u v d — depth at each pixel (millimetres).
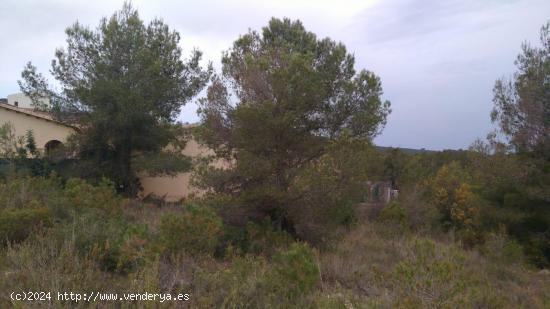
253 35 12227
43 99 17016
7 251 6312
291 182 10078
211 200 10141
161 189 20141
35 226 7223
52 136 19859
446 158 29156
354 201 10367
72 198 9359
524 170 14984
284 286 5793
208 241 7176
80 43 16578
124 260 6180
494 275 10047
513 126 15711
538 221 14836
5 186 9711
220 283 5520
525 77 15539
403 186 18984
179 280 5445
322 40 11703
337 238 10438
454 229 15336
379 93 11156
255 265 6277
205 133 11102
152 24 17328
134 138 16297
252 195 9945
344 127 10984
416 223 15711
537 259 14125
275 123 9820
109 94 15453
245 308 5129
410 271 5023
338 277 7238
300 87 10031
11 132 17938
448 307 4621
